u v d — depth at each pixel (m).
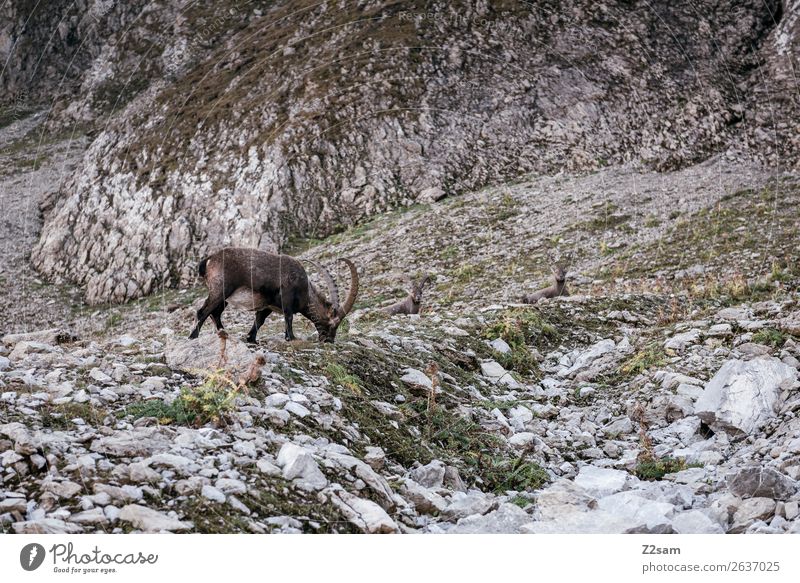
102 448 5.61
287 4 55.09
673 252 23.22
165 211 37.50
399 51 43.41
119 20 65.56
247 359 7.68
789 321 11.52
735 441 8.54
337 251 30.81
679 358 11.02
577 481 7.37
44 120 58.12
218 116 42.56
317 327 10.50
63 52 64.69
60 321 32.78
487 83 42.16
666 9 47.00
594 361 11.70
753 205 27.62
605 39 44.44
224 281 9.52
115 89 57.31
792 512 6.19
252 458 5.99
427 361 10.41
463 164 38.00
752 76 43.50
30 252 40.31
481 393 10.16
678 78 42.50
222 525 5.11
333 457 6.38
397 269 27.03
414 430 8.03
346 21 47.47
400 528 5.84
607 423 9.64
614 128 39.41
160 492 5.25
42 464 5.30
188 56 55.03
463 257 27.45
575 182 34.88
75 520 4.81
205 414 6.53
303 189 36.94
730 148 37.84
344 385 8.31
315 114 40.09
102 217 39.31
